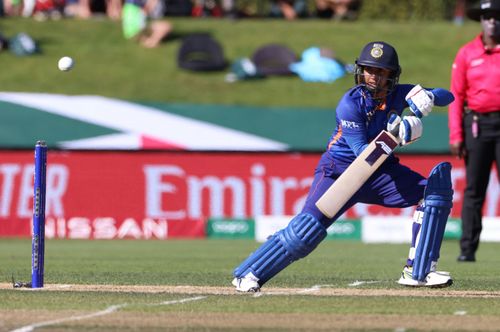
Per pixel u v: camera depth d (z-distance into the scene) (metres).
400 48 96.25
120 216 62.94
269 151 63.62
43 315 20.55
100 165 63.19
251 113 67.94
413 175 24.64
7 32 96.38
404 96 24.45
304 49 94.94
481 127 38.19
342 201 23.72
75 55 92.50
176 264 37.56
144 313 20.86
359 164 23.48
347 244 56.56
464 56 38.09
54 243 56.12
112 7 103.69
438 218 24.53
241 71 88.31
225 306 22.02
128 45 95.12
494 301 23.27
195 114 67.56
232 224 62.56
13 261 39.09
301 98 85.06
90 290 25.42
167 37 96.00
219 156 63.50
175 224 63.03
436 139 65.44
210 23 100.94
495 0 36.78
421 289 26.09
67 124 67.00
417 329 18.78
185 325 19.20
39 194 24.97
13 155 62.44
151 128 67.25
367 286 27.25
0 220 62.00
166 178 63.22
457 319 20.17
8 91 83.75
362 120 24.06
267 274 24.78
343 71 89.31
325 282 28.73
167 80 88.12
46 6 100.81
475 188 39.22
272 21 102.38
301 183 63.72
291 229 24.31
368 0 111.31
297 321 19.83
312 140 67.31
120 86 86.50
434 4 111.81
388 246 54.22
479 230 39.62
